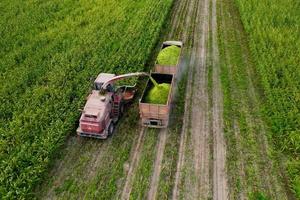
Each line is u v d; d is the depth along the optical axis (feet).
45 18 96.27
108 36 84.58
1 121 55.47
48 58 74.84
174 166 48.42
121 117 58.39
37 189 45.57
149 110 52.31
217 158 49.62
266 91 61.82
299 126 54.03
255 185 45.32
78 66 70.28
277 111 57.00
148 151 51.06
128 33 86.12
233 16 97.86
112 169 48.06
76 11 100.12
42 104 58.90
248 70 71.00
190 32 88.63
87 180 46.52
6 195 42.39
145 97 55.36
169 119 57.52
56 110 56.90
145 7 102.83
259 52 73.61
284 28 85.61
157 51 79.51
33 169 46.26
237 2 103.86
